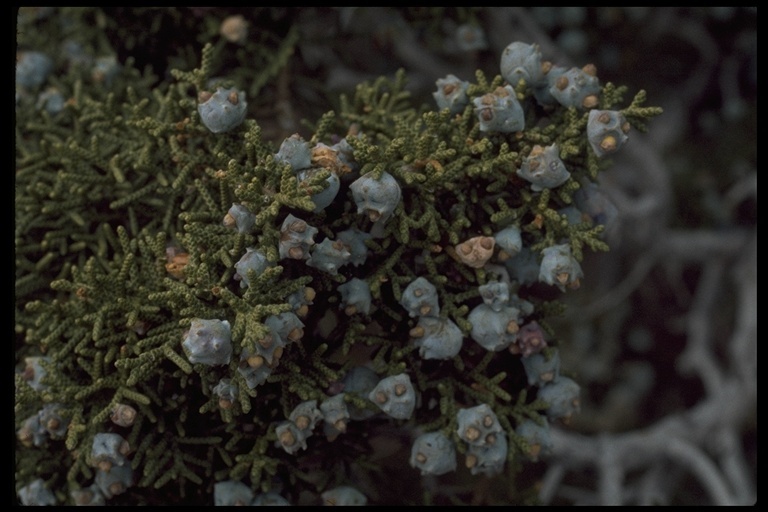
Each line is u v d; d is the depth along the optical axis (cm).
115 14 38
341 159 30
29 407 32
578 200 32
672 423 50
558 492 48
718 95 59
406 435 35
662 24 55
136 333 30
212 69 37
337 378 31
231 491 32
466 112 31
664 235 54
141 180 33
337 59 42
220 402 29
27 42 38
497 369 33
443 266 31
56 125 35
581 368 60
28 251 33
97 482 32
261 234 30
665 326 62
